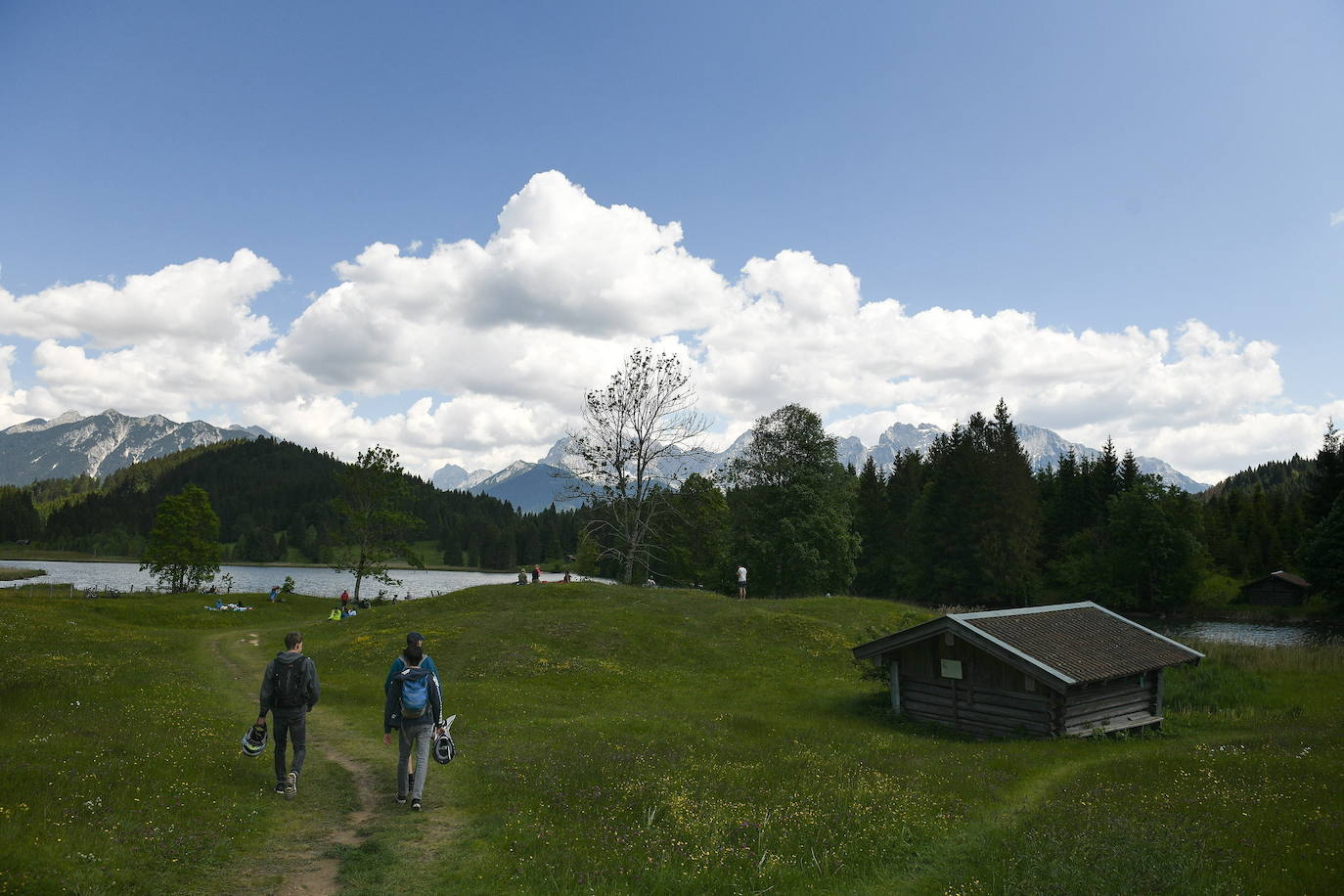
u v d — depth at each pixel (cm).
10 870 748
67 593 7275
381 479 6862
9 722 1516
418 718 1241
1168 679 2864
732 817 1173
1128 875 891
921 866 1023
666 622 4041
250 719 2000
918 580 9306
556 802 1255
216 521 8388
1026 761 1795
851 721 2456
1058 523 10269
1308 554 7856
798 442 7306
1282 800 1317
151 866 867
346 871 924
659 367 5988
